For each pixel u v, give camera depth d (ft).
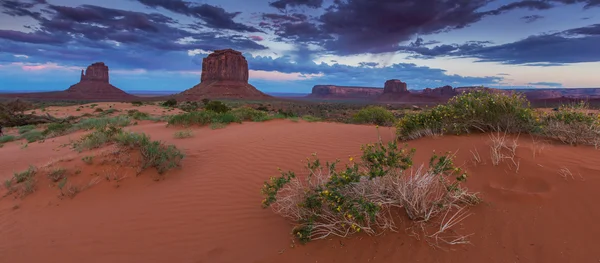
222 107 66.90
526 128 20.44
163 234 13.07
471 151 17.43
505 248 9.52
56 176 18.84
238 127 40.83
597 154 15.29
